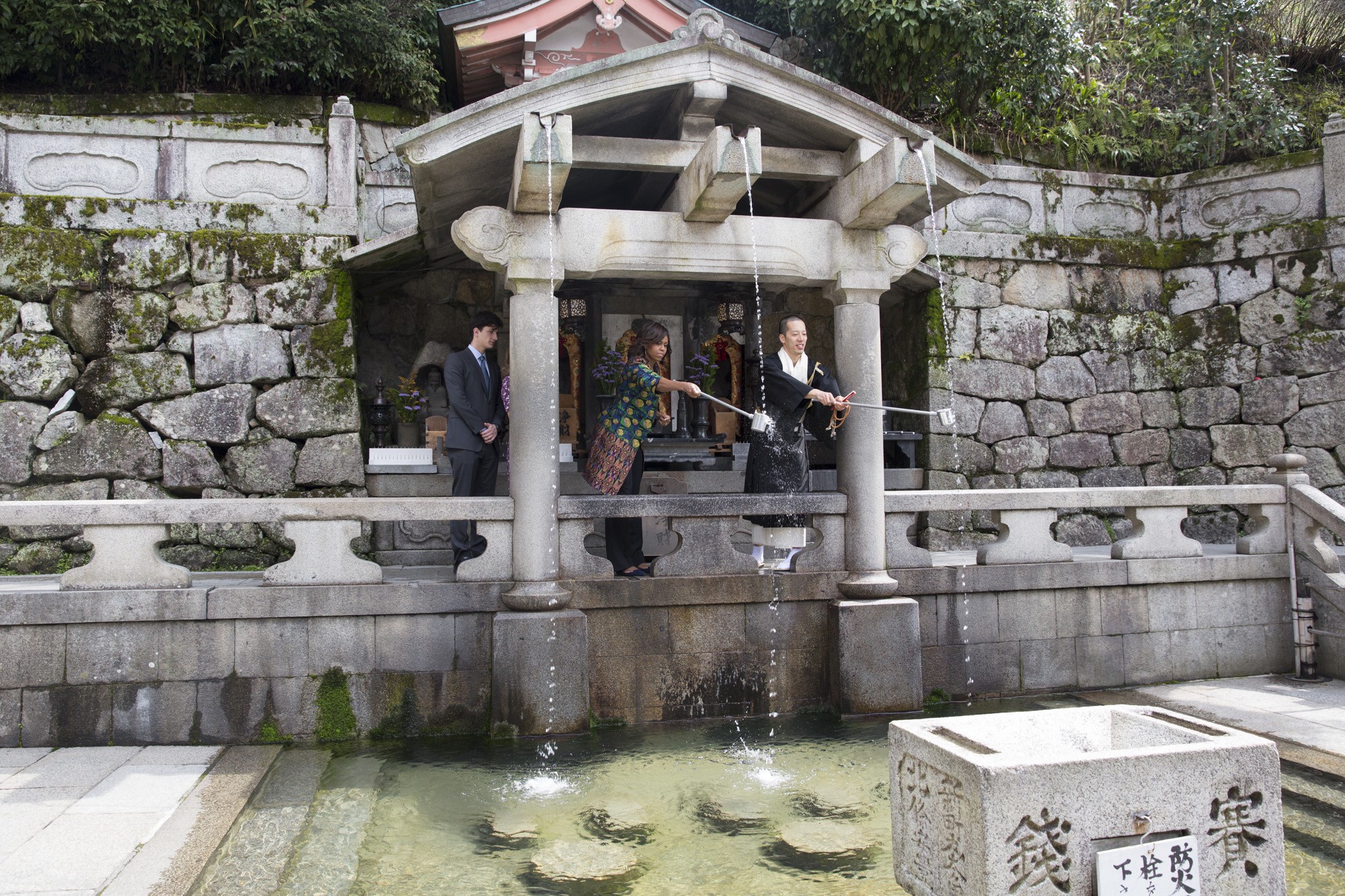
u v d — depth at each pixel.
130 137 7.42
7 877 3.02
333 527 4.86
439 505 4.96
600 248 5.13
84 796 3.81
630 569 5.62
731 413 8.05
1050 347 8.77
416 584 4.88
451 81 10.11
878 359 5.49
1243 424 8.63
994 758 2.39
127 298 6.95
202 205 7.30
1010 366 8.65
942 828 2.52
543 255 5.03
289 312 7.18
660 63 4.88
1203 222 9.16
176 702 4.64
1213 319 8.86
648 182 5.80
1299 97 9.85
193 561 6.94
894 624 5.25
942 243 8.57
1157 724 2.76
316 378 7.16
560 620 4.87
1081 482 8.72
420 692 4.86
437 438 7.39
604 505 5.12
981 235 8.67
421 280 8.09
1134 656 5.79
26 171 7.24
